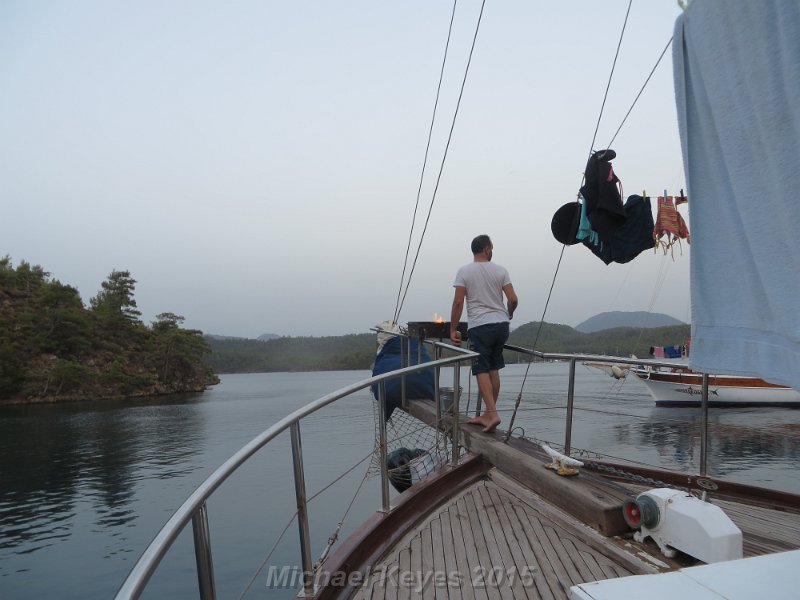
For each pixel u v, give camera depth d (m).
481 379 5.00
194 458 34.03
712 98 1.83
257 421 53.16
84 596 12.59
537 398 32.00
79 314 94.38
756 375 1.72
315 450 24.30
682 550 2.62
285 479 16.86
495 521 3.41
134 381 93.25
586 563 2.79
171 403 80.00
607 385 50.28
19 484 28.34
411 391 6.86
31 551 16.19
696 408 27.70
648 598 1.35
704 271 1.96
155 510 21.28
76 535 18.03
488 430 4.92
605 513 3.00
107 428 51.41
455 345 5.52
